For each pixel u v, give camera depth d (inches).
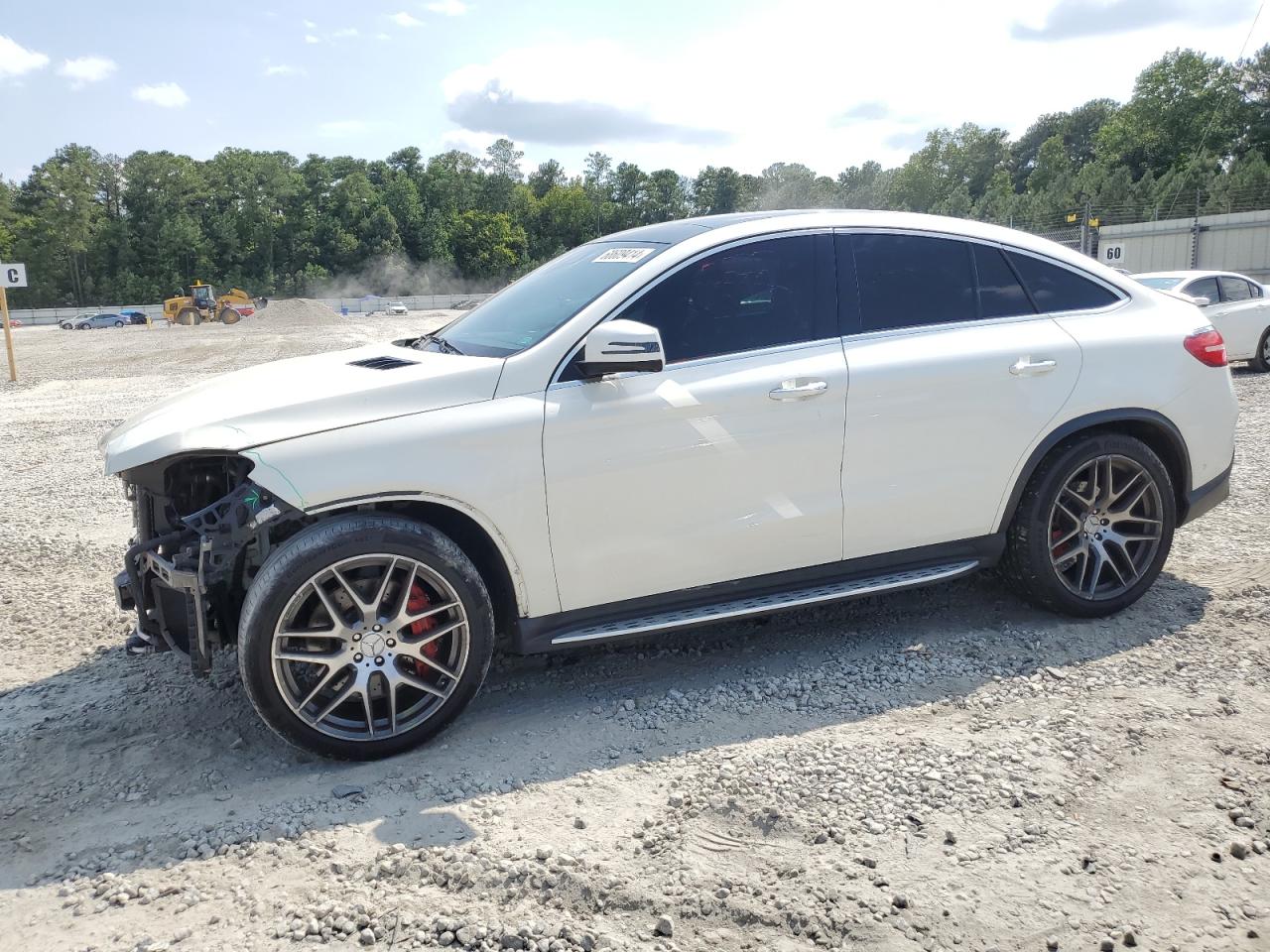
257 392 144.9
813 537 156.9
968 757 130.3
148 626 143.9
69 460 392.2
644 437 144.7
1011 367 164.7
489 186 6190.9
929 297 166.7
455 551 135.3
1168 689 148.5
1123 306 180.2
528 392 142.0
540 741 139.9
